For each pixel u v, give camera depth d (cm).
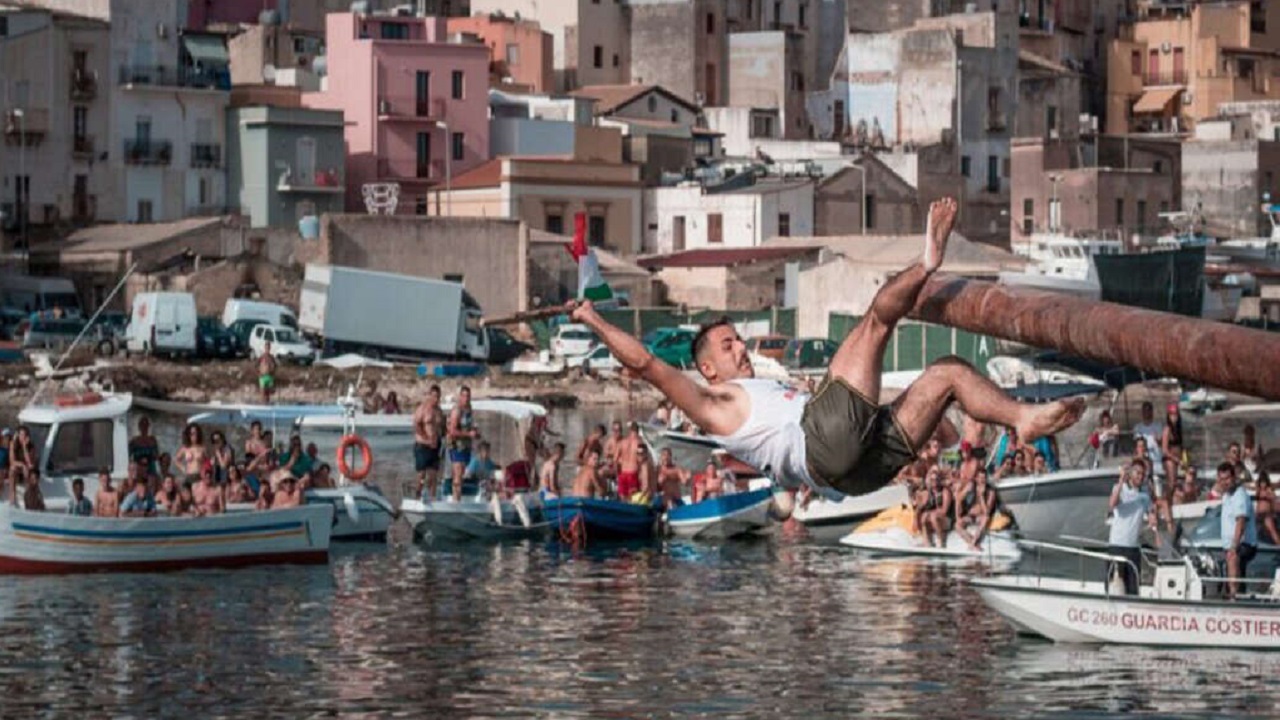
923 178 15088
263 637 3816
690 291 12950
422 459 5419
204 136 13550
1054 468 5250
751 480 5641
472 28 16225
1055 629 3694
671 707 3200
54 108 12962
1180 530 4069
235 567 4688
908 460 1163
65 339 10669
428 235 12244
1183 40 18362
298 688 3353
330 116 13650
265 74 14800
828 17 17900
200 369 9944
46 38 12950
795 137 16575
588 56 16812
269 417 6738
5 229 12719
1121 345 1084
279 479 4981
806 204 13988
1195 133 17150
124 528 4541
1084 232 13988
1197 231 14875
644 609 4172
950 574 4653
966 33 16012
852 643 3747
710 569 4778
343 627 3931
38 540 4475
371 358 10712
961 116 15600
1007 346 7319
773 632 3875
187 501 4706
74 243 12388
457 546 5184
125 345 10681
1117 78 18462
